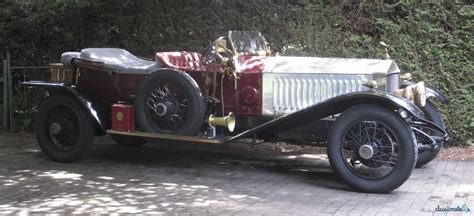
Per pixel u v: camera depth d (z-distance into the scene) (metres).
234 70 6.43
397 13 8.89
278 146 8.30
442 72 8.20
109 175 6.62
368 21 8.87
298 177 6.50
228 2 9.33
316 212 5.06
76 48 10.13
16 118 10.00
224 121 6.29
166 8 9.59
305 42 8.72
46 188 6.01
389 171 5.65
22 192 5.85
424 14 8.62
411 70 8.23
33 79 10.19
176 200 5.51
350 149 5.78
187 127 6.33
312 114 6.00
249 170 6.88
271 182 6.26
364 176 5.73
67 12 9.97
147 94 6.52
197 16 9.41
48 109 7.32
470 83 8.20
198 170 6.88
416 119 6.06
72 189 5.96
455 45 8.38
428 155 6.77
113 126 6.86
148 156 7.75
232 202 5.42
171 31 9.46
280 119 6.04
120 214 5.05
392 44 8.48
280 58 6.73
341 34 8.72
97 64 7.11
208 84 6.61
